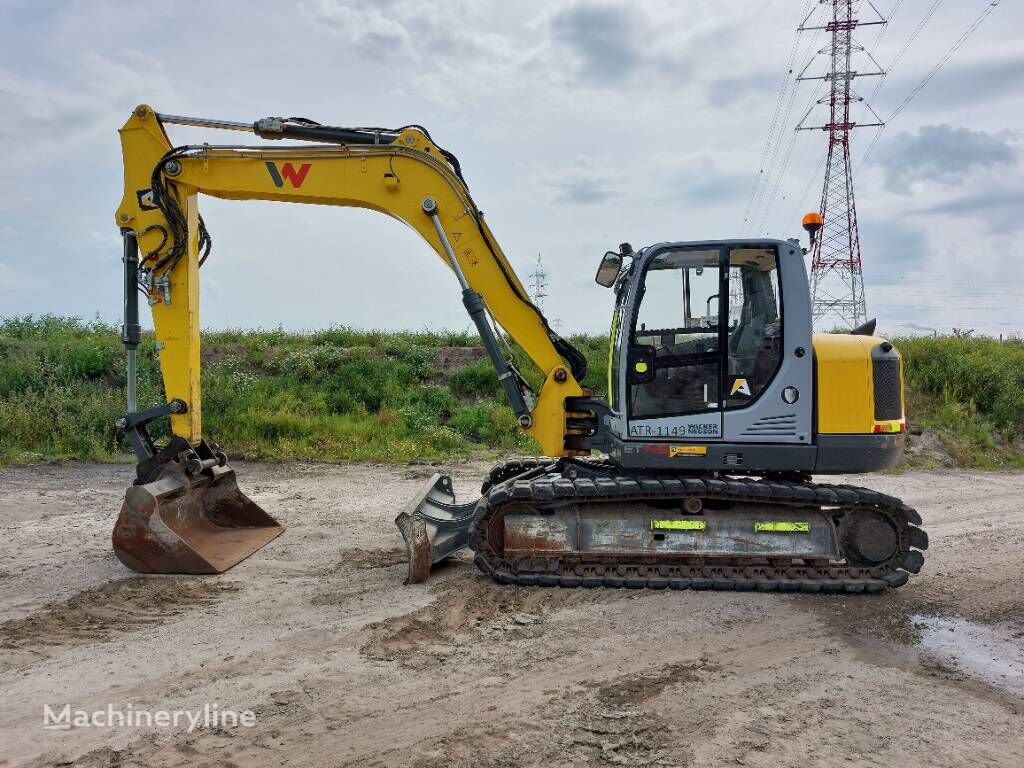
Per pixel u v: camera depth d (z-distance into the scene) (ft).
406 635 15.90
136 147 21.43
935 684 14.01
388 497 30.50
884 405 18.86
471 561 21.61
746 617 17.31
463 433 45.42
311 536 24.22
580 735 11.85
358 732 11.85
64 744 11.42
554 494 18.98
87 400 42.57
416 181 21.50
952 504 30.60
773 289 19.10
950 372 49.47
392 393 48.44
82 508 27.71
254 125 21.45
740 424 18.99
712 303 19.26
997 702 13.30
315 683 13.55
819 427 18.78
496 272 21.75
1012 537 25.17
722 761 11.12
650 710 12.72
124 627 16.21
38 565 20.71
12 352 47.37
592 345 59.67
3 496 29.53
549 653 15.08
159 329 21.53
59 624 16.33
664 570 19.33
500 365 21.52
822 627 16.81
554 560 19.44
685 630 16.44
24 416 39.42
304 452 39.40
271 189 21.56
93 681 13.58
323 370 50.83
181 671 14.01
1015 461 41.86
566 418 21.86
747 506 19.54
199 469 21.22
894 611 17.93
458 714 12.46
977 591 19.49
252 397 45.16
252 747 11.39
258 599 18.10
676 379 19.36
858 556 19.26
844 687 13.79
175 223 21.25
